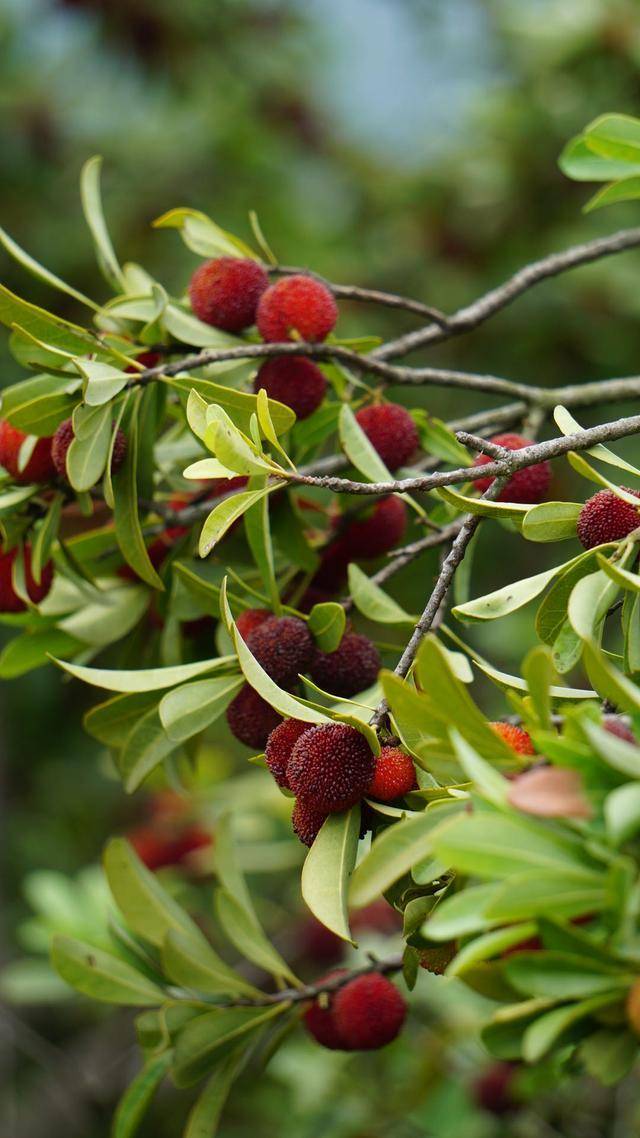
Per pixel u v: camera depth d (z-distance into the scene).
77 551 1.02
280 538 1.00
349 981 0.99
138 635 1.04
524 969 0.82
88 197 1.04
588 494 1.52
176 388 0.96
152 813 1.52
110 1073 1.58
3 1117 1.58
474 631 1.58
